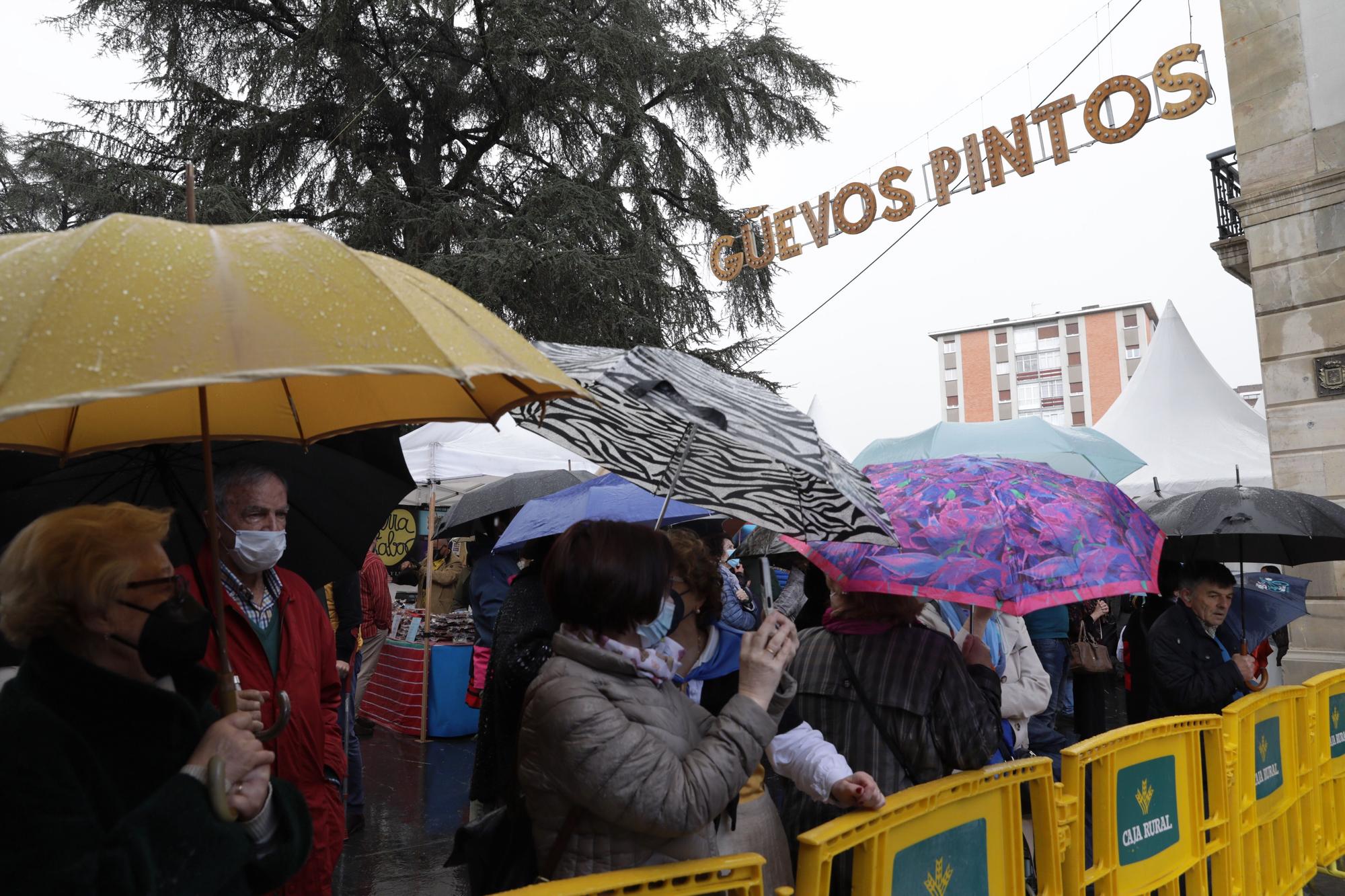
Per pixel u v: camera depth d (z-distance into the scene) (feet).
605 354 7.86
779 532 8.12
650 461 8.57
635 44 60.90
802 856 6.73
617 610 6.28
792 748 7.93
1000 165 42.78
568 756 5.88
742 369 67.82
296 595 9.27
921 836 7.93
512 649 9.48
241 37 63.82
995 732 8.74
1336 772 16.06
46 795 4.46
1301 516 13.37
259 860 5.46
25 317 3.64
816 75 68.39
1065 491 9.28
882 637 9.12
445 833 18.15
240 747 4.91
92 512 5.09
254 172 61.62
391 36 61.05
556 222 56.39
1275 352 31.71
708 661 8.36
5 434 6.48
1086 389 281.54
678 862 6.09
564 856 6.12
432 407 6.85
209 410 7.08
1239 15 32.83
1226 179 43.01
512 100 60.59
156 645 4.84
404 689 26.86
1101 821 10.23
